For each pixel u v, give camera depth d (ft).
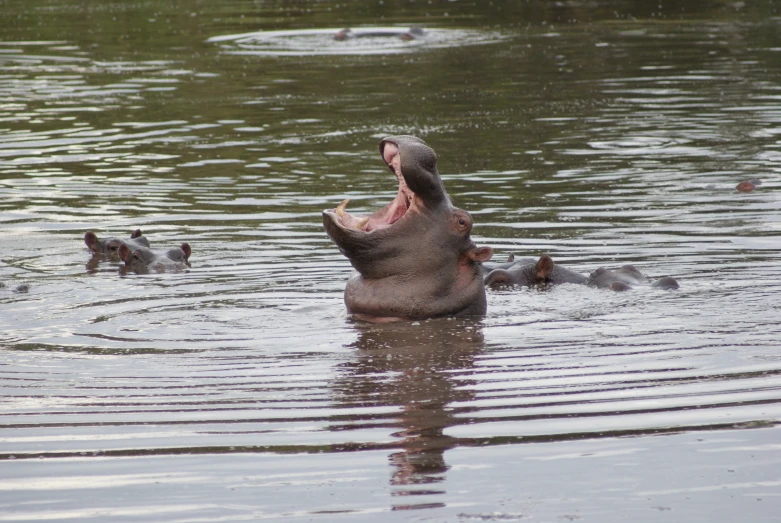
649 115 224.12
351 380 75.87
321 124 220.02
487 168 175.11
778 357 79.05
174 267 114.93
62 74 297.74
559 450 62.18
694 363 78.23
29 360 81.41
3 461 61.77
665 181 162.50
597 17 417.08
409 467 60.13
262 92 264.72
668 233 128.57
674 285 103.81
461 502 55.52
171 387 74.69
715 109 229.25
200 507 55.47
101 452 62.95
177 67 309.63
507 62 307.58
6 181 170.71
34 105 248.93
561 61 307.58
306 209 146.20
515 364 79.36
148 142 203.62
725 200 147.95
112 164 183.52
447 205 95.61
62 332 89.97
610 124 214.69
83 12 449.89
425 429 65.87
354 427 66.23
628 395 71.31
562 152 187.73
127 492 57.47
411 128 213.87
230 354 82.94
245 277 110.42
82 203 154.20
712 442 62.80
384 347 84.79
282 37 373.61
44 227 139.54
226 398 72.13
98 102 252.01
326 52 337.93
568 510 54.44
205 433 65.67
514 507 54.80
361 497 56.29
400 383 75.00
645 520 53.11
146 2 490.08
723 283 105.09
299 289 104.99
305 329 90.84
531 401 70.64
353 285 96.73
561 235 129.29
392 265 94.94
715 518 53.26
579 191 156.46
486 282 108.99
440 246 94.94
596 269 109.91
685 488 56.70
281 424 67.05
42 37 379.76
